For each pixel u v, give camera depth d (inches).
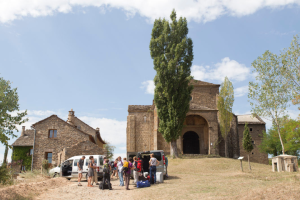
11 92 573.0
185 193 444.8
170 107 1273.4
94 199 440.8
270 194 327.9
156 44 1359.5
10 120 560.4
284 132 1663.4
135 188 570.3
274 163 882.1
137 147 1662.2
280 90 997.8
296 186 348.2
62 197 453.4
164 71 1279.5
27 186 507.8
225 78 1578.5
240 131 1903.3
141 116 1712.6
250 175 719.1
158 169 700.7
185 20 1381.6
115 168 845.8
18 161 1343.5
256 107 1043.3
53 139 1262.3
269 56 1038.4
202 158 1245.7
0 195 396.8
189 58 1331.2
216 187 490.3
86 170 767.1
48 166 1203.9
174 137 1267.2
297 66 977.5
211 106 1659.7
